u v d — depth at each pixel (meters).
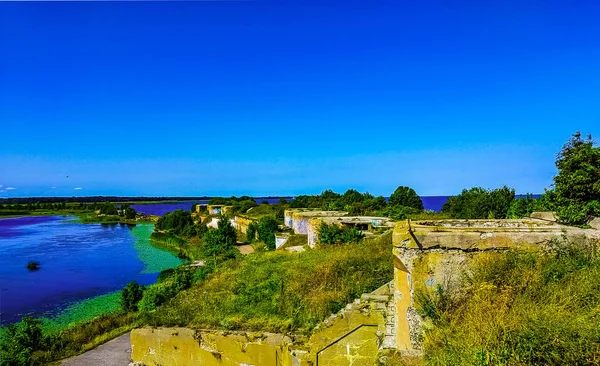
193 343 16.48
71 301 32.12
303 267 20.88
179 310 18.62
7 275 42.09
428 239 9.95
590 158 13.37
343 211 44.09
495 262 9.48
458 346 7.62
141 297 26.77
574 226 10.86
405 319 10.29
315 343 14.14
